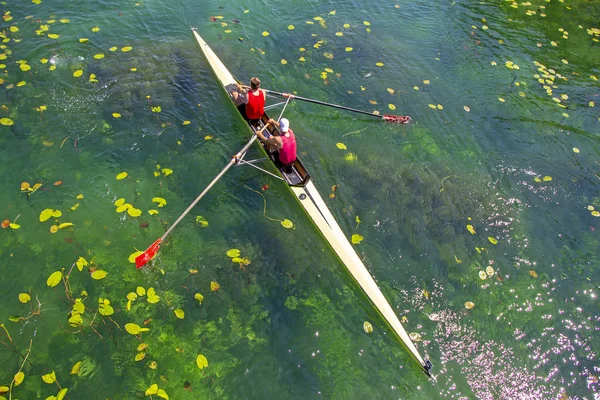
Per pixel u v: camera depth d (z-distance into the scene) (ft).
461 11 41.81
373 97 32.04
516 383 18.58
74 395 16.83
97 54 31.32
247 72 32.55
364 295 20.97
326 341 19.31
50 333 18.33
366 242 23.08
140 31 34.42
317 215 23.77
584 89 34.30
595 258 23.34
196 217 23.22
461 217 24.63
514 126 30.94
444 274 22.03
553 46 38.17
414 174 26.94
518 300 21.30
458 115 31.45
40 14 34.06
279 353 18.76
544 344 19.79
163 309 19.51
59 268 20.34
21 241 21.06
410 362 18.93
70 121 26.71
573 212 25.76
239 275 20.99
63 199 22.95
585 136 30.58
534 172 27.91
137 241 21.89
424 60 35.65
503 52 37.06
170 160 25.70
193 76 31.12
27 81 28.55
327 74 33.30
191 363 18.11
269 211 24.08
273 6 39.42
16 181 23.41
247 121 27.94
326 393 17.80
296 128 29.25
